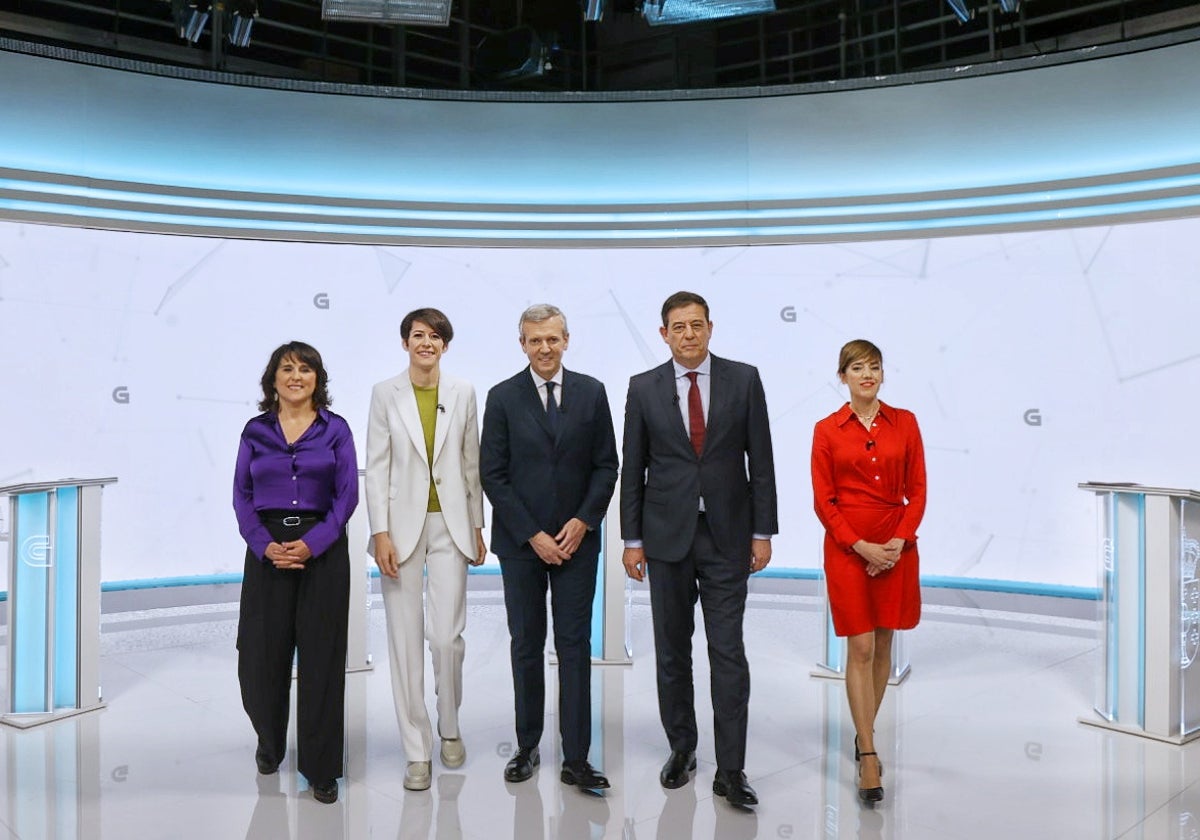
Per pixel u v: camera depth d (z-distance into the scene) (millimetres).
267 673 2994
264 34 6715
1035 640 5016
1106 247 5562
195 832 2713
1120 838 2662
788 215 5828
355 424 6316
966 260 5922
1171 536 3469
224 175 5562
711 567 2928
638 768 3213
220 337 6078
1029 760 3285
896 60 6293
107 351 5773
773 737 3529
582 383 3055
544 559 2943
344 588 2939
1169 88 4941
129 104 5309
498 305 6469
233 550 6172
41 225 5355
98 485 3900
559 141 5926
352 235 5832
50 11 6227
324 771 2916
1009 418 5832
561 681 3039
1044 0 6465
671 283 6395
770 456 2990
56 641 3795
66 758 3311
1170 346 5391
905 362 6070
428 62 7039
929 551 6074
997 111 5371
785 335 6277
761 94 5777
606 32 7184
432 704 3922
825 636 4398
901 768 3215
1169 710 3465
